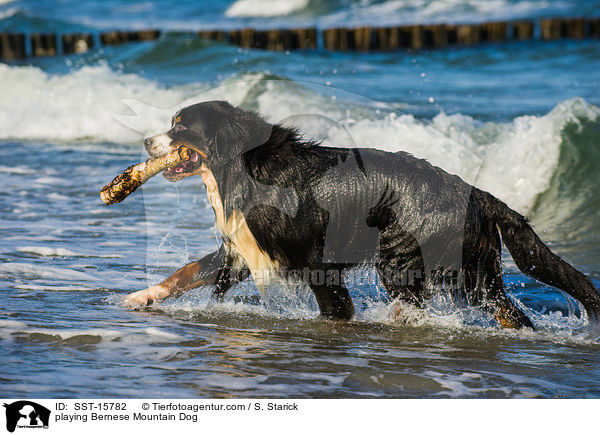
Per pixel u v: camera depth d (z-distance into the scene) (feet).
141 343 21.53
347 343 22.47
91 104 67.31
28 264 29.78
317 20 144.87
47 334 21.84
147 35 123.44
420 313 24.11
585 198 40.98
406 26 115.85
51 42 127.54
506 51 101.19
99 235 34.65
